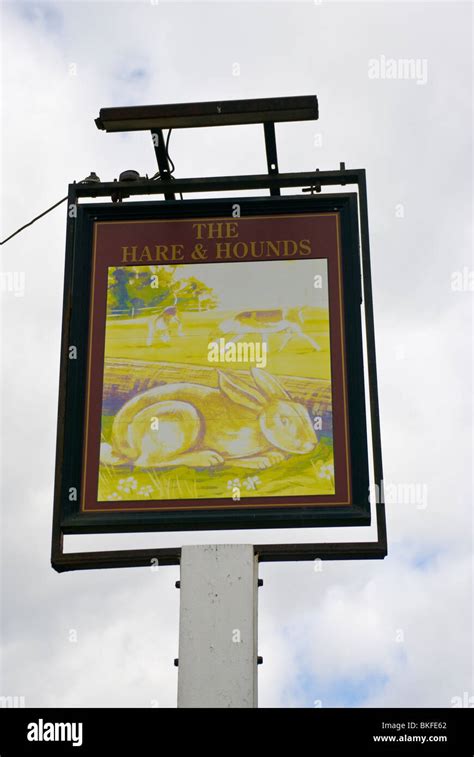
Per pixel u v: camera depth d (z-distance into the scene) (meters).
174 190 13.95
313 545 12.23
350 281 13.28
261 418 12.85
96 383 13.08
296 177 13.80
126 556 12.30
